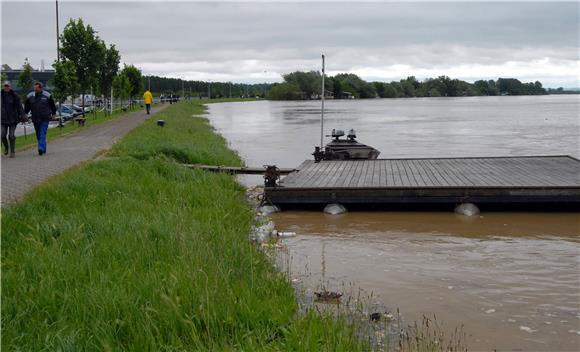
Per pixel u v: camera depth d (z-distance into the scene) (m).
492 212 11.97
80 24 33.50
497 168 14.84
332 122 49.91
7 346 4.38
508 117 57.06
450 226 10.77
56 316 5.03
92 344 4.57
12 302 5.14
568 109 79.88
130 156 15.09
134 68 60.16
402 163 16.38
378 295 6.96
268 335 5.16
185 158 17.20
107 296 5.28
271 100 160.75
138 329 4.80
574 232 10.16
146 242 7.18
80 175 11.17
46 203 8.72
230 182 14.42
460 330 5.91
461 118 55.62
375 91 183.50
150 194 10.98
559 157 16.47
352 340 5.11
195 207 10.53
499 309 6.48
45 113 15.68
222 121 52.50
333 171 15.12
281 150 26.27
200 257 6.78
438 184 12.36
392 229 10.62
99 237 7.39
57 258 6.23
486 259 8.50
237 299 5.72
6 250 6.62
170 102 85.62
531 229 10.44
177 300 5.25
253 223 10.81
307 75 163.62
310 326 5.15
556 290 7.08
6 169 12.73
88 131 25.36
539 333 5.83
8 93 15.09
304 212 12.36
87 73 33.59
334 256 8.78
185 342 4.88
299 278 7.62
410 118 56.22
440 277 7.66
